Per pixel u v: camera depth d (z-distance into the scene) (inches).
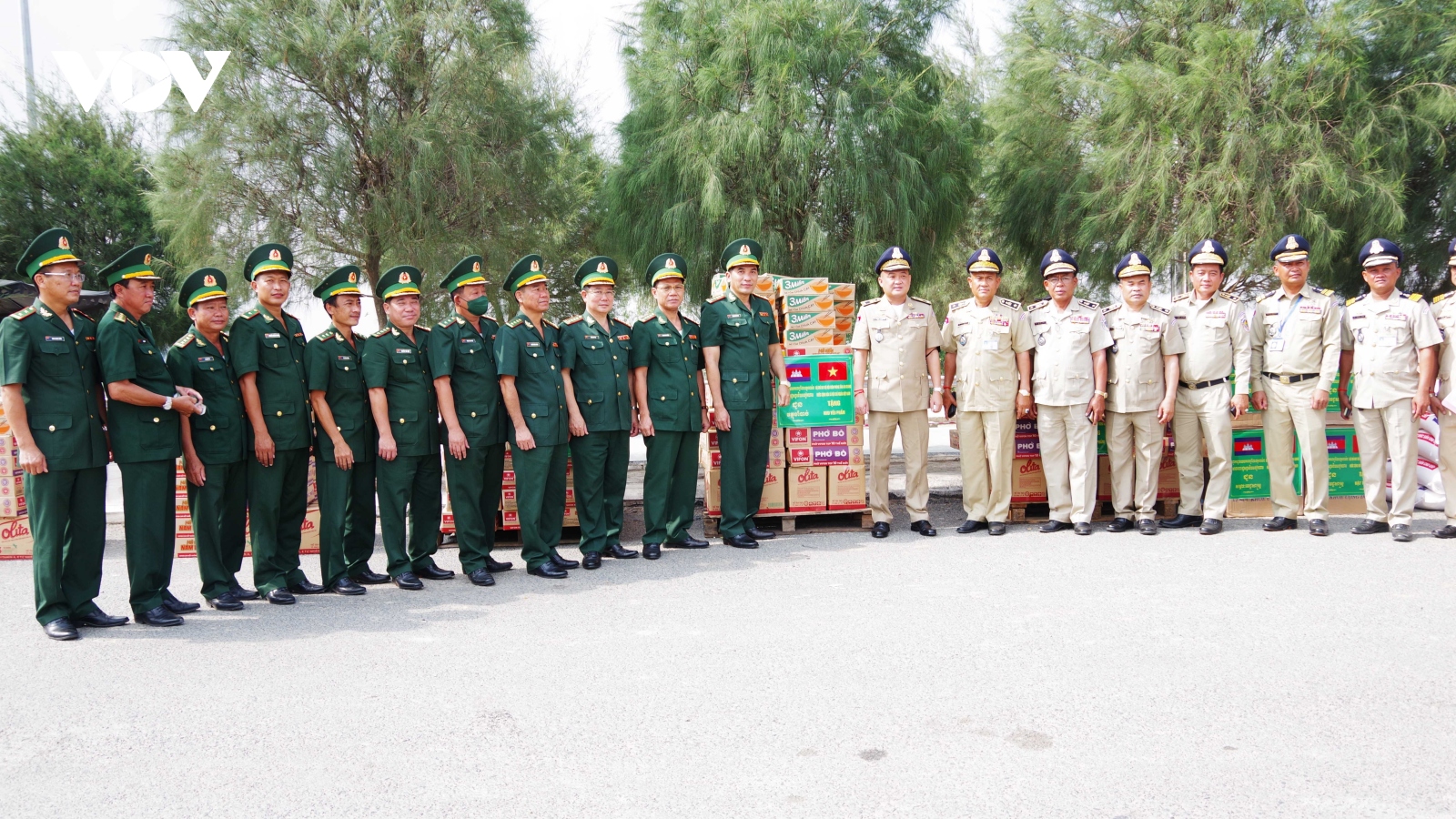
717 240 384.5
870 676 140.6
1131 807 99.8
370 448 211.6
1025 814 98.7
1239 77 360.8
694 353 240.7
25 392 171.3
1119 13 418.0
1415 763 109.2
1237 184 349.4
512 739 120.9
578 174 501.7
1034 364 253.8
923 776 108.0
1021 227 446.9
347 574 212.8
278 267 199.2
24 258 173.8
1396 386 230.8
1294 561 208.5
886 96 380.2
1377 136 368.2
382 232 406.0
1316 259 359.3
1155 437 245.3
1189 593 183.2
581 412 223.8
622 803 103.0
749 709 129.1
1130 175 380.5
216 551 193.5
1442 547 221.5
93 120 667.4
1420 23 384.5
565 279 510.6
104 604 200.1
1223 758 111.2
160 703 137.7
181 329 629.6
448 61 406.9
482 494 225.3
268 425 196.7
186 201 400.5
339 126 402.0
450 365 208.2
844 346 263.1
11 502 253.1
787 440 260.2
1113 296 433.1
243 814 102.9
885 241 391.2
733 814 100.1
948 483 339.6
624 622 172.9
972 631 161.9
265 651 162.1
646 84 396.2
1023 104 432.8
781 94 364.8
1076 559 215.9
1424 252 410.3
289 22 387.2
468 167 396.8
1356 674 137.3
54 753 120.3
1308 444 239.9
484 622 176.7
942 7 406.6
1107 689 133.5
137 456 178.5
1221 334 243.1
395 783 109.3
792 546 241.0
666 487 233.3
